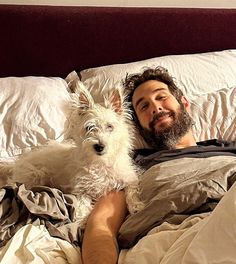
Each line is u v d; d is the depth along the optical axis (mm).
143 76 2035
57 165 1764
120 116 1748
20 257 1260
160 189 1513
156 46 2549
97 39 2451
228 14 2592
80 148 1679
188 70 2365
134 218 1415
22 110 1979
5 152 1923
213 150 1803
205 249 1045
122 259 1299
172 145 1888
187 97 2281
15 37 2350
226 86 2375
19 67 2420
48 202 1452
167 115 1910
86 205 1568
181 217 1344
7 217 1409
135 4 2570
